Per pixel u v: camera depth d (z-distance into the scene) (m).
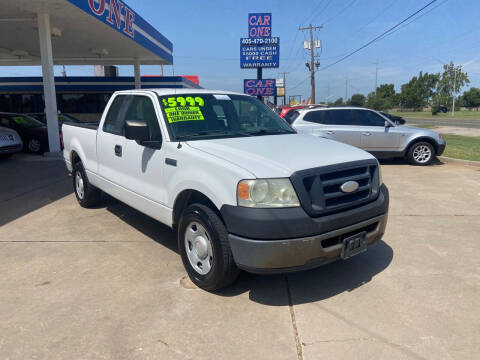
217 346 2.89
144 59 23.38
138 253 4.58
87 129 5.87
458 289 3.74
